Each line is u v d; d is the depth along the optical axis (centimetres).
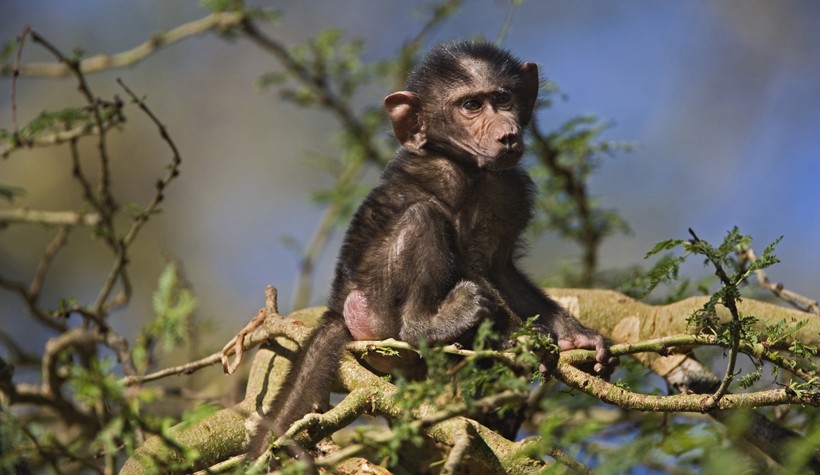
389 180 1229
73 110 1245
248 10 1698
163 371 1046
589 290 1262
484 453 907
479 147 1212
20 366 1237
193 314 1315
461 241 1213
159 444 920
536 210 1348
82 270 2566
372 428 833
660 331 1196
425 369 1125
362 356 1046
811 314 1166
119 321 2553
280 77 1748
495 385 825
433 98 1242
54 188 2750
